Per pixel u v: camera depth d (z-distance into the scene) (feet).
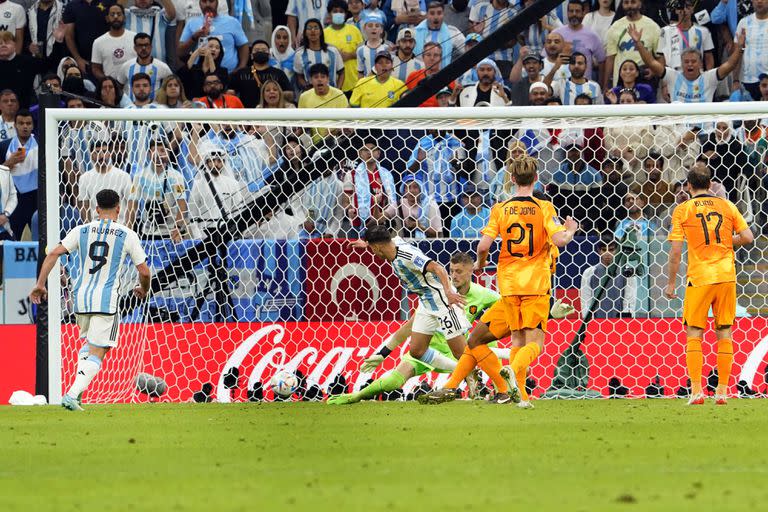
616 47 207.10
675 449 71.97
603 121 146.30
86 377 115.24
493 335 111.96
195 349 140.56
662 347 136.87
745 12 207.10
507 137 161.68
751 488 53.72
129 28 214.48
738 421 93.71
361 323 139.44
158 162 163.02
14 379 142.00
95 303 114.73
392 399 136.05
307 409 112.37
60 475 61.62
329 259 143.33
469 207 159.33
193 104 203.10
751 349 135.03
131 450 74.84
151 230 152.76
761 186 157.89
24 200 194.08
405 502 49.55
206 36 211.61
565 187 159.33
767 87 200.23
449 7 214.28
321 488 54.65
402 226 159.12
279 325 140.05
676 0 207.72
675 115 136.98
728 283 112.57
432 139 160.86
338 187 162.40
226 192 165.48
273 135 170.60
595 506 47.88
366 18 213.46
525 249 106.32
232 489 54.70
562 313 115.14
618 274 139.33
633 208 148.05
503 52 210.38
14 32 213.87
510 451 71.26
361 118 137.18
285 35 212.43
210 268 146.10
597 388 137.08
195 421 98.99
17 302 148.56
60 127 146.30
